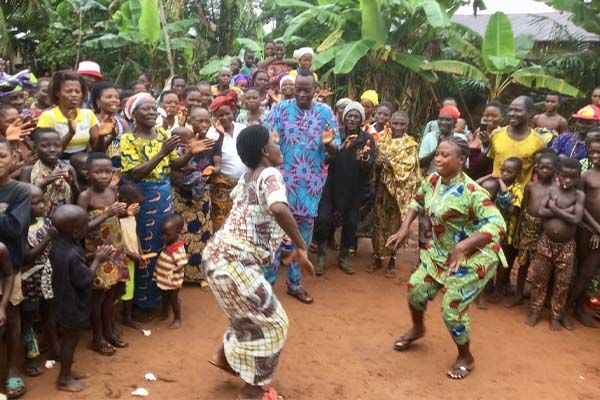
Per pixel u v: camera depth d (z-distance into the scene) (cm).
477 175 547
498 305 517
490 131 543
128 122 484
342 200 558
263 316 316
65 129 415
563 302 466
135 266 439
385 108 634
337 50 1056
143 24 1103
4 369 351
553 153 476
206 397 344
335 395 355
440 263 385
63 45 1245
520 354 421
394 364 399
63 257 327
